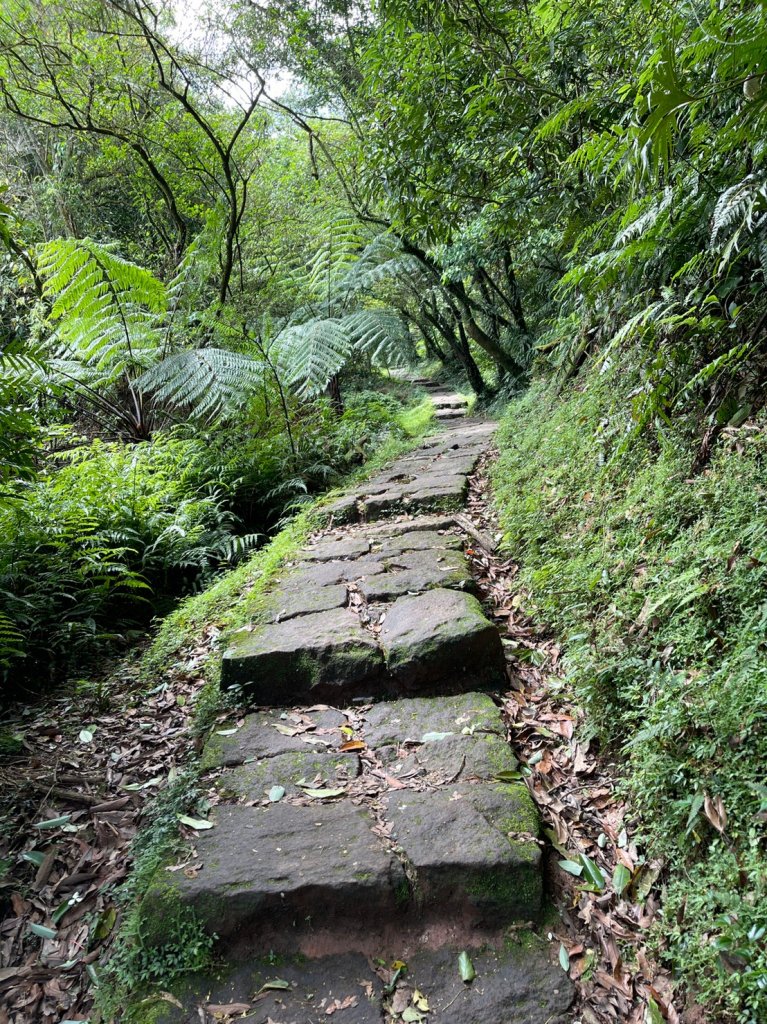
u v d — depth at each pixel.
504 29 4.48
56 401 5.85
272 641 2.85
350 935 1.70
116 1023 1.56
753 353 2.68
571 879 1.80
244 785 2.18
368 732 2.42
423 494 4.79
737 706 1.68
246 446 5.68
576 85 4.20
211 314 5.99
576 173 4.05
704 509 2.43
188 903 1.72
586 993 1.52
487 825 1.88
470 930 1.69
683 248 3.03
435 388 18.75
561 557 3.19
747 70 2.15
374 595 3.26
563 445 4.18
